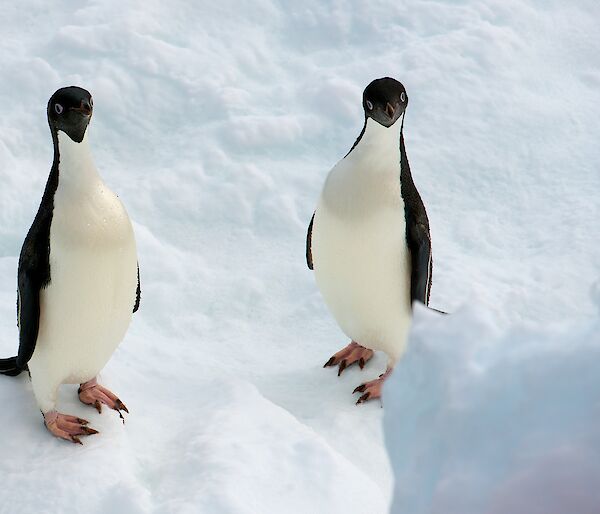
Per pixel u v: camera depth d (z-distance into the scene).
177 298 15.38
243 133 18.78
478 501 3.38
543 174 18.28
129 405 11.97
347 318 12.76
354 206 11.59
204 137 18.92
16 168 17.62
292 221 17.16
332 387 13.14
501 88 20.20
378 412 12.52
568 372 3.49
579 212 17.20
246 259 16.48
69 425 11.04
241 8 22.08
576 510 3.25
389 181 11.57
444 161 18.47
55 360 10.76
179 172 17.95
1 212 16.52
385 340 12.70
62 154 10.05
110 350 11.16
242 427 11.16
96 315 10.49
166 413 11.90
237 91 19.89
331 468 10.33
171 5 21.77
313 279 15.95
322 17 21.88
